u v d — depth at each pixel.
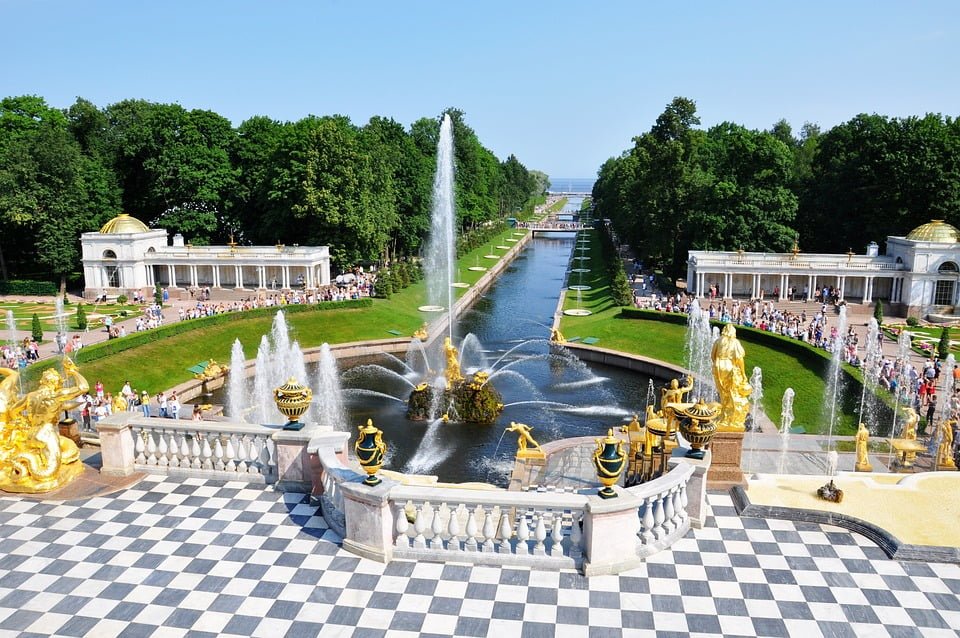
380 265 128.88
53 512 21.70
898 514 21.44
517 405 59.59
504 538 19.11
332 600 17.31
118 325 79.88
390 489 18.97
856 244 104.69
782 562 19.09
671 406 23.11
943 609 17.09
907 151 96.62
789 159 104.56
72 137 120.88
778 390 59.91
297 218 105.12
